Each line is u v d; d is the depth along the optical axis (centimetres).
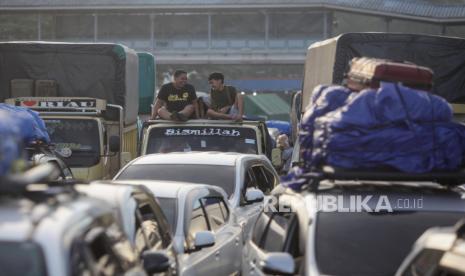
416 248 854
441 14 15112
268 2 15175
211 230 1590
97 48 3109
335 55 2748
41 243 686
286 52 15550
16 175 728
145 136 2700
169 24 15888
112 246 816
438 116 1209
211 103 2902
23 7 15538
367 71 1251
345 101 1245
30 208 729
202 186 1627
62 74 3142
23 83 3114
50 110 2850
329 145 1194
